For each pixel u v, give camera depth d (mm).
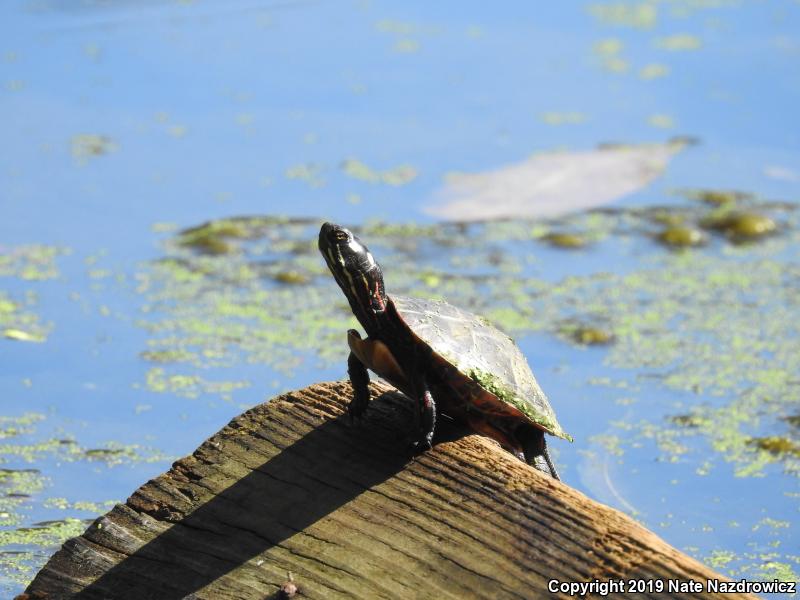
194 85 30422
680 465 15477
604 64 33438
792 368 18797
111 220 23719
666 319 20688
